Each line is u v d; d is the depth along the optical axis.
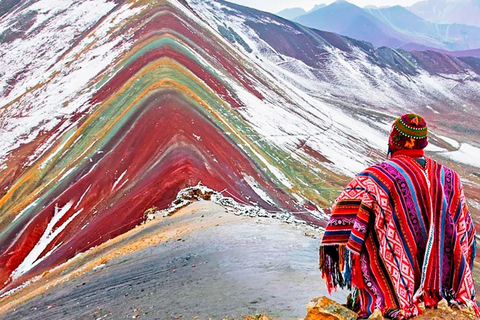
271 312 4.84
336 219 2.83
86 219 21.48
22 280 17.62
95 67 48.84
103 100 38.91
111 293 8.11
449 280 2.73
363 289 2.81
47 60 57.88
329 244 2.83
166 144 25.52
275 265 7.11
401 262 2.66
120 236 15.69
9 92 52.72
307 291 5.54
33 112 43.03
